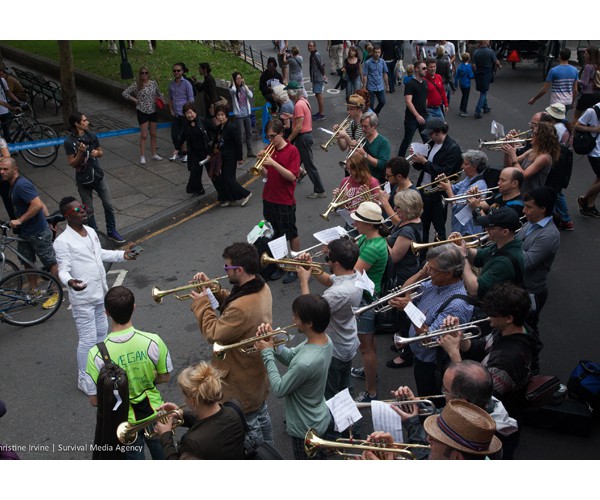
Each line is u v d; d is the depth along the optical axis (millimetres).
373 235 5285
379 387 5730
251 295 4348
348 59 15352
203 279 4781
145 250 8977
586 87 11281
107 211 8969
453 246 4371
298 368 3818
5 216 9797
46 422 5473
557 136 6820
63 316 7273
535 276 5484
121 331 4246
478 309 4586
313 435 3607
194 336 6738
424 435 3557
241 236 9297
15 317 7160
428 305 4512
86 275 5543
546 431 5074
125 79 18125
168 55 21812
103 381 3797
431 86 11789
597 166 8734
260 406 4574
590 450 4867
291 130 10539
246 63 21625
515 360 3766
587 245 8352
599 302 7008
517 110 15469
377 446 3387
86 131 8555
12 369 6266
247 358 4402
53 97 15992
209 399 3273
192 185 10656
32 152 12492
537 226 5434
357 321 5152
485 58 14320
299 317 3846
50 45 23500
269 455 3496
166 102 15289
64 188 11219
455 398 3309
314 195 10617
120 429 3799
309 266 5195
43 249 7246
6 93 12977
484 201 6371
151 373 4301
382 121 15281
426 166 7371
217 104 9977
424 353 4527
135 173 12008
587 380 5031
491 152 12391
